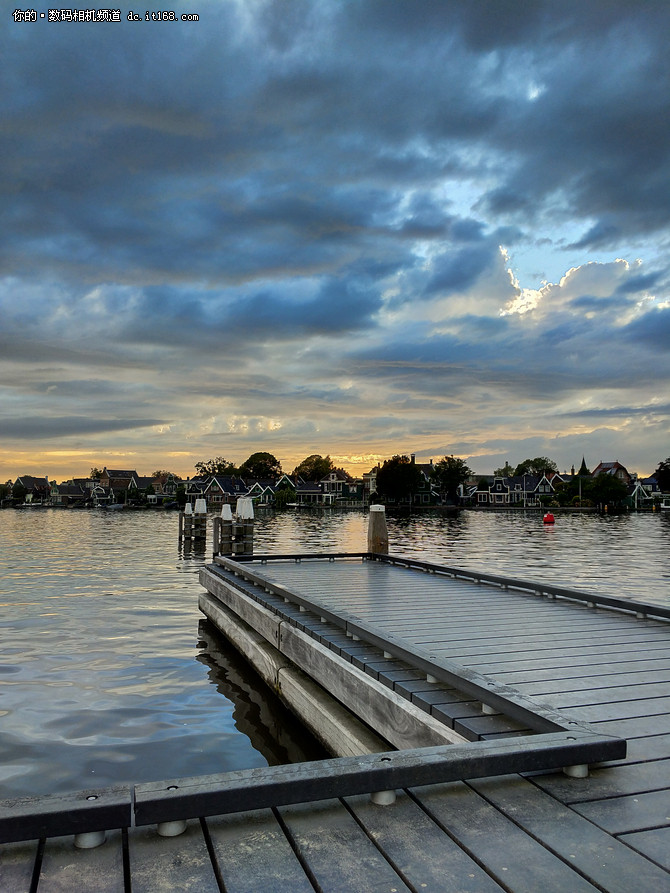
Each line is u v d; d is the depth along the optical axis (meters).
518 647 5.81
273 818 2.66
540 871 2.29
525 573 19.48
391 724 4.61
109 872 2.27
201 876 2.26
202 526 26.91
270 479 126.62
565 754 3.01
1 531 43.06
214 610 10.93
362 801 2.80
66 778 5.24
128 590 15.40
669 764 3.23
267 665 7.60
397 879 2.25
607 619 7.15
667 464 103.50
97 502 126.69
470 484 116.88
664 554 26.11
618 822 2.64
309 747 5.92
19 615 12.12
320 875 2.27
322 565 12.78
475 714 4.07
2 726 6.36
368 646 5.95
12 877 2.21
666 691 4.49
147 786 2.57
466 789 2.92
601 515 78.38
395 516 71.44
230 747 5.93
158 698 7.31
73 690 7.55
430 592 9.20
